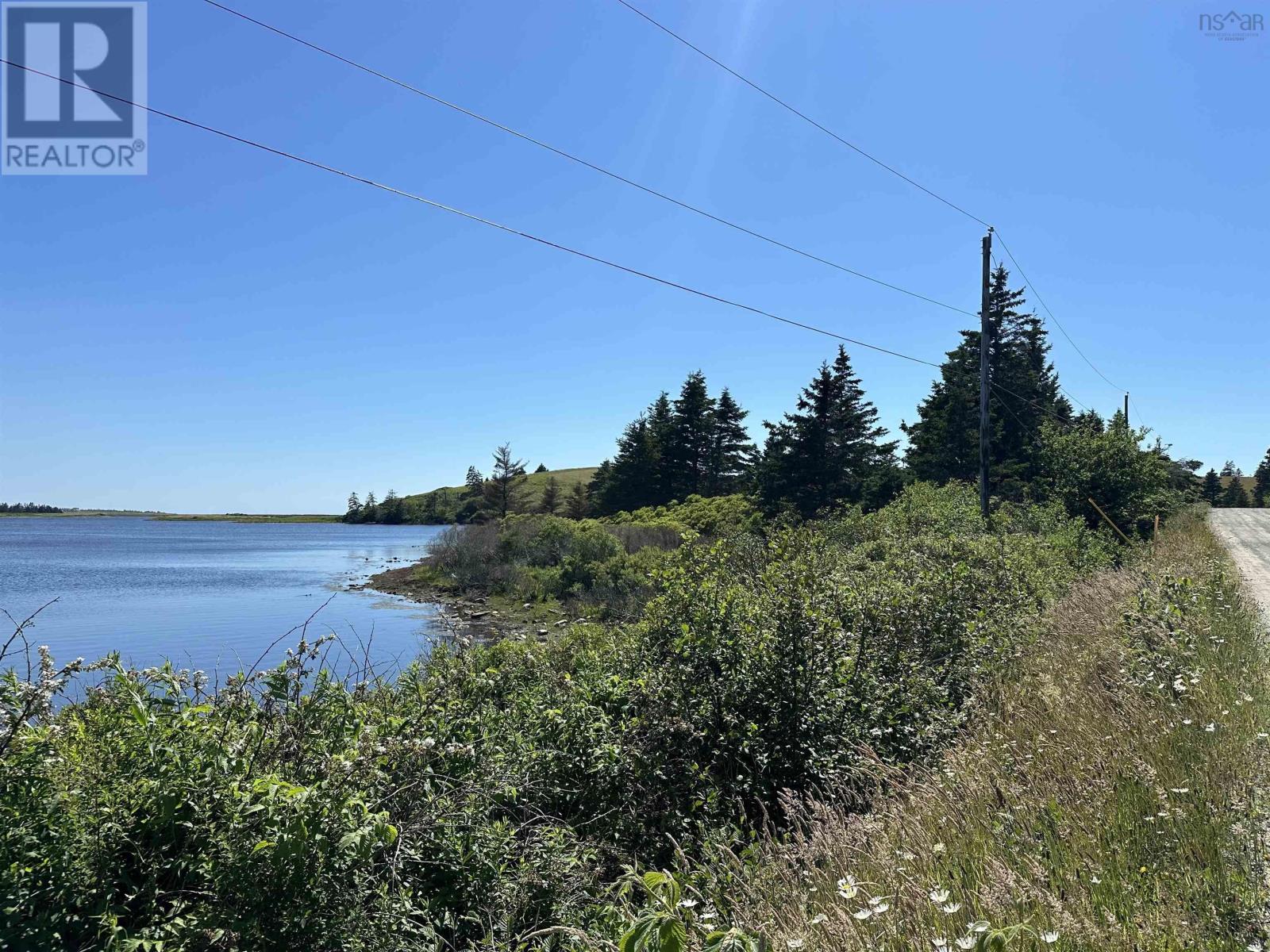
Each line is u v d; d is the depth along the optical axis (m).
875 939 3.07
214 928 3.18
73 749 3.64
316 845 3.30
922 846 3.97
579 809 5.73
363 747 4.02
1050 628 9.52
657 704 6.54
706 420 63.19
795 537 8.90
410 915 3.88
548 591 29.45
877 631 8.24
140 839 3.45
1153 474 24.53
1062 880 3.42
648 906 3.71
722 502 47.22
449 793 4.63
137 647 17.61
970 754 5.44
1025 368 38.47
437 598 30.55
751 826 5.62
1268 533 31.59
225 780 3.60
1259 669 7.00
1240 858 3.43
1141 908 3.15
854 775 5.86
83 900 3.16
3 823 3.07
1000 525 18.78
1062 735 5.36
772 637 6.97
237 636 19.84
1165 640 7.07
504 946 3.86
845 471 44.72
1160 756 4.64
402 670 6.82
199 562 53.91
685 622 7.25
